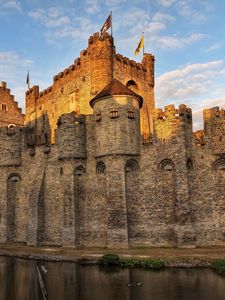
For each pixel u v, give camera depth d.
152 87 60.75
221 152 39.25
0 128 48.44
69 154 40.84
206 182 39.06
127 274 26.72
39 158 45.00
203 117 40.94
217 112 40.06
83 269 28.64
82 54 54.72
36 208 42.53
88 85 52.81
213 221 38.25
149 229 37.91
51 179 43.25
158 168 39.06
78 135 41.53
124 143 38.66
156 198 38.50
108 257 29.86
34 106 67.75
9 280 25.89
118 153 38.34
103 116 39.78
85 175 41.28
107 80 50.59
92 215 39.97
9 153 47.41
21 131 47.88
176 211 37.22
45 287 23.91
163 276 25.88
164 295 21.78
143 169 39.44
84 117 42.41
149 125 58.22
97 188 40.34
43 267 29.70
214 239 37.84
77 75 55.72
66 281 25.25
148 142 40.00
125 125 39.09
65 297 21.89
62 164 41.41
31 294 22.59
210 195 38.81
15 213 46.50
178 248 35.91
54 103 61.66
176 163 38.16
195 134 40.06
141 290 22.86
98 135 40.16
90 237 39.53
